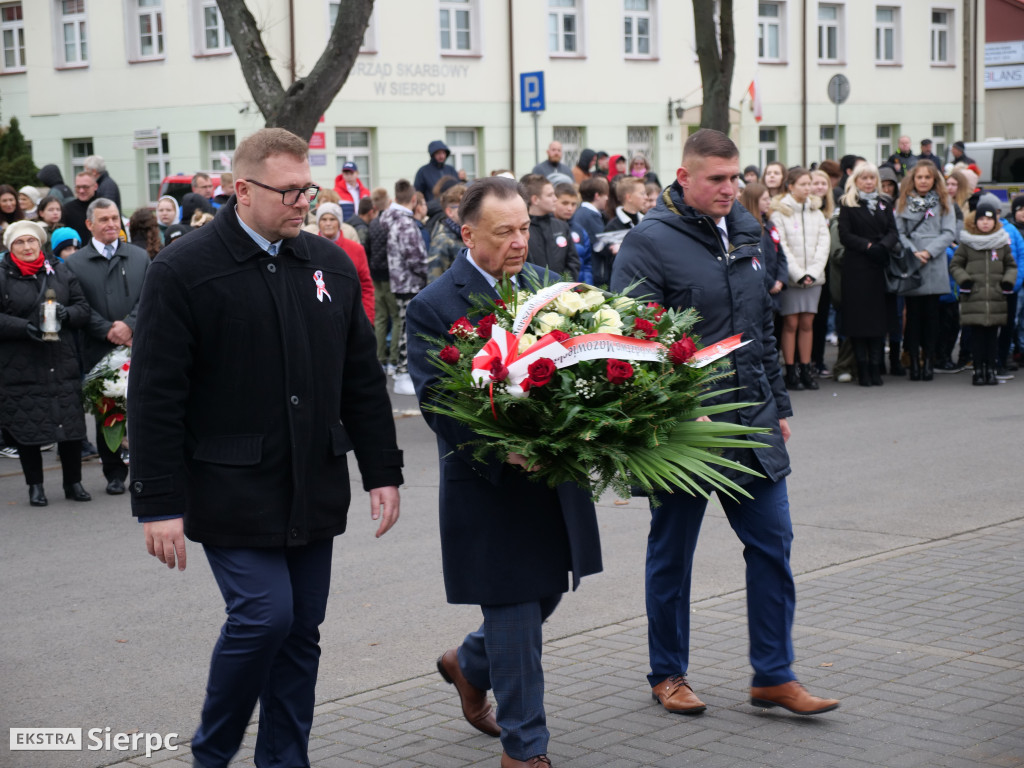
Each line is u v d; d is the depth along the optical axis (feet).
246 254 11.68
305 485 11.85
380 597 19.97
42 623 18.99
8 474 31.86
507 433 11.62
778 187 43.32
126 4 80.48
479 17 81.41
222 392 11.61
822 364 45.03
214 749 11.76
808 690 15.07
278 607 11.51
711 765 13.04
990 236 41.34
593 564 12.88
